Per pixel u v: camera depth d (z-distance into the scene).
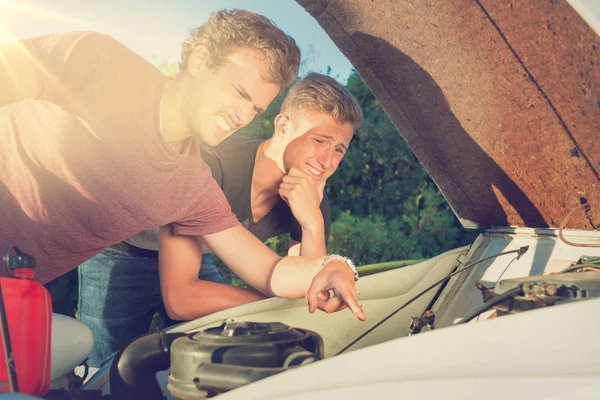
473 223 2.12
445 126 1.94
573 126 1.58
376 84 2.01
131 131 1.63
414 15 1.73
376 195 5.22
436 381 0.97
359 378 1.04
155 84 1.68
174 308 1.89
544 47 1.47
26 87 1.43
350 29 1.93
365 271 2.28
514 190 1.91
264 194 2.28
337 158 2.17
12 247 1.24
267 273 1.83
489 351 1.00
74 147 1.59
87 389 1.56
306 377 1.09
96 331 2.60
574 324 0.99
